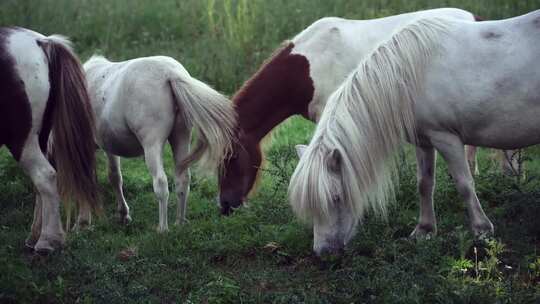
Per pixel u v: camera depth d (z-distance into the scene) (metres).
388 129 4.81
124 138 5.98
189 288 4.77
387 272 4.48
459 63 4.79
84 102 5.29
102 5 12.14
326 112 4.82
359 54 5.89
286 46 6.11
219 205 6.12
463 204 6.00
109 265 4.96
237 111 6.10
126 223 6.32
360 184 4.68
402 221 5.60
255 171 6.20
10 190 6.88
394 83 4.79
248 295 4.46
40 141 5.31
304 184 4.51
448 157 4.98
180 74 5.72
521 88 4.71
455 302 4.13
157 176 5.70
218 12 11.39
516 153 6.47
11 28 5.19
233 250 5.25
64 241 5.29
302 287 4.56
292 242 5.21
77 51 10.84
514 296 4.16
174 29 11.43
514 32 4.79
